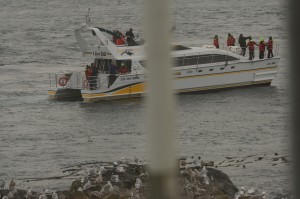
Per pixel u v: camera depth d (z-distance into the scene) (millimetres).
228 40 170125
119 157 107625
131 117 138375
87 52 158125
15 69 196250
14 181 89938
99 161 104875
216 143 115375
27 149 113562
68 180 92938
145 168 86312
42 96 159750
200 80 158000
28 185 90562
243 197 77750
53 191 80875
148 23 19875
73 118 138250
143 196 75875
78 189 78688
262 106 146375
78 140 120375
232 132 123688
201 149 111000
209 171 85250
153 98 19953
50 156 108688
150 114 20000
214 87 160000
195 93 158125
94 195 76625
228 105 147750
